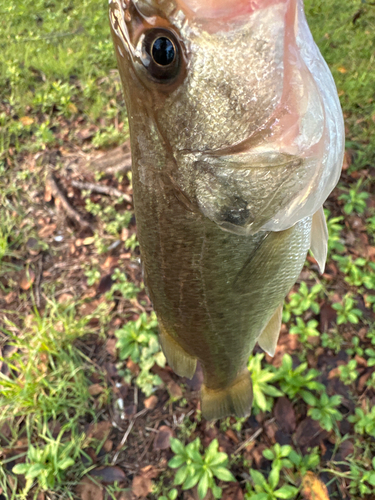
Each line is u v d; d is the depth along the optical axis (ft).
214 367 0.75
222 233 0.52
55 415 1.21
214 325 0.64
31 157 1.82
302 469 1.10
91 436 1.20
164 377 1.27
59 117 1.96
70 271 1.53
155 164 0.47
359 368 1.27
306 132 0.42
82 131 1.88
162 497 1.08
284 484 1.10
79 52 2.17
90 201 1.65
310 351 1.30
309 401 1.17
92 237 1.60
